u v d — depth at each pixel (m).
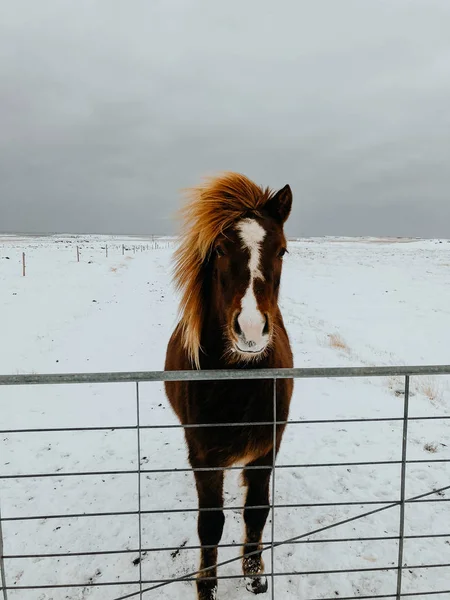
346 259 28.81
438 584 2.74
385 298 15.18
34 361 7.65
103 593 2.72
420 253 35.31
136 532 3.30
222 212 2.30
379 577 2.79
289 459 4.31
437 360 8.50
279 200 2.39
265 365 2.41
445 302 14.48
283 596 2.65
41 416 5.45
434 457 4.29
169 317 11.24
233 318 2.12
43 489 3.87
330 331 10.38
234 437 2.42
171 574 2.87
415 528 3.28
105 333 9.64
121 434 4.96
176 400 2.92
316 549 3.06
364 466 4.15
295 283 18.53
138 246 47.22
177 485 3.94
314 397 6.00
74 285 16.36
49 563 2.99
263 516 2.71
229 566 2.95
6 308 12.09
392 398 5.98
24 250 32.38
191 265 2.64
